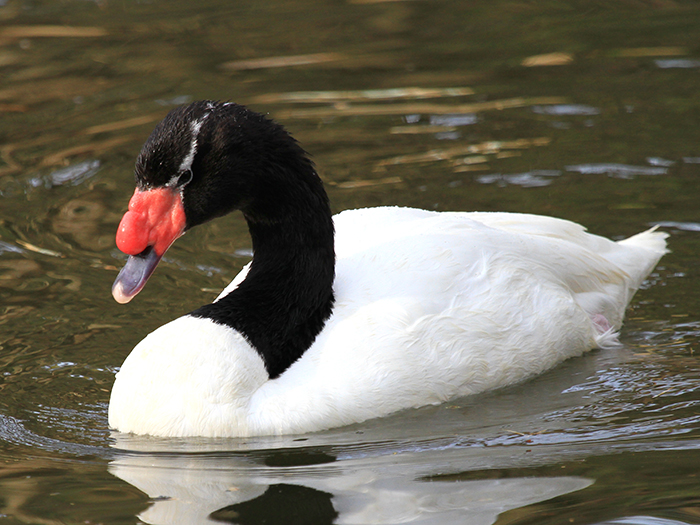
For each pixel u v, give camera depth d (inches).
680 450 332.8
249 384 360.8
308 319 376.2
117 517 296.5
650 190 570.9
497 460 331.6
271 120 370.6
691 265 495.5
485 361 382.6
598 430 354.3
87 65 800.3
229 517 295.4
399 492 309.3
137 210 351.6
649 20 855.7
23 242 535.8
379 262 394.9
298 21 899.4
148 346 364.2
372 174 604.7
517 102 706.8
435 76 762.2
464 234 406.3
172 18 915.4
